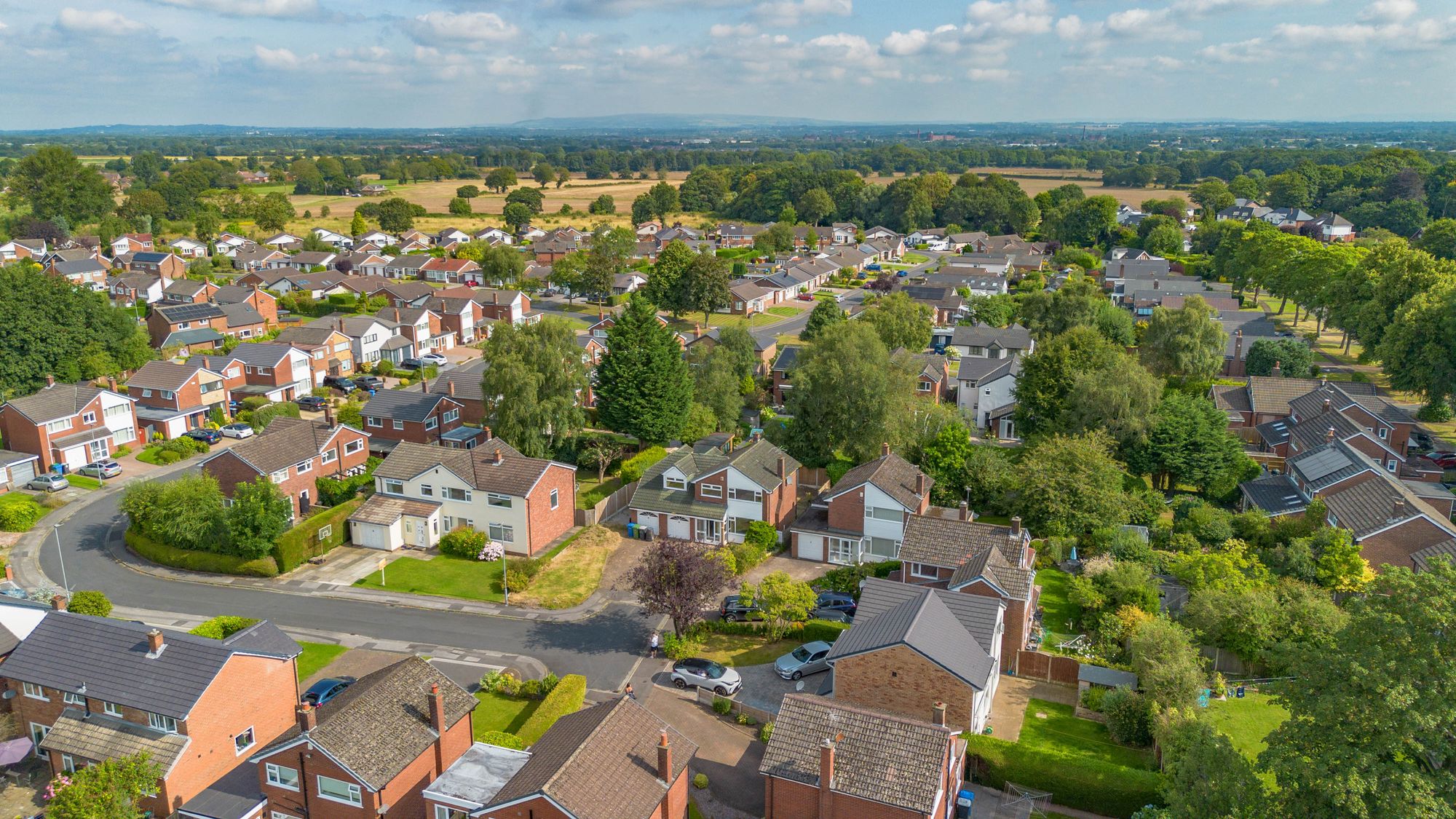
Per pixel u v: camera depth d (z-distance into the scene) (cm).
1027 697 4916
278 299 15375
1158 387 7956
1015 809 3988
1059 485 6919
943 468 7619
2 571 5684
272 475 7106
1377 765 2816
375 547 6819
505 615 5850
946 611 4678
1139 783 3912
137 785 3519
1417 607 2911
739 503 6944
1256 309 14675
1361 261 12356
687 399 8819
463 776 3684
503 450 7094
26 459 7844
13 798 4012
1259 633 5016
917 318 12569
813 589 6194
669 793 3556
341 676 5031
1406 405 10281
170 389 9219
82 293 10969
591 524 7294
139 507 6619
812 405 8175
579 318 15438
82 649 4197
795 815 3638
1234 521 6800
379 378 11519
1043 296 12619
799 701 3853
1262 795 3072
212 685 3953
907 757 3525
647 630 5703
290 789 3666
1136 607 5447
